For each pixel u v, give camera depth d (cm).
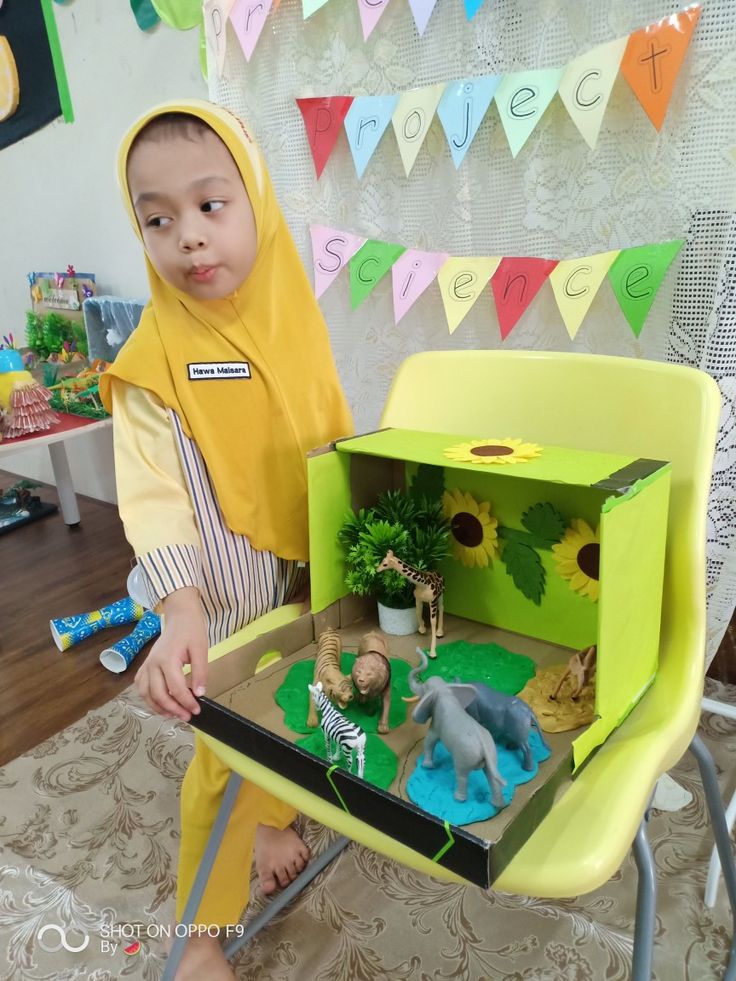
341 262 132
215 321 76
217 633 81
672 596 66
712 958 94
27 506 262
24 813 128
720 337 100
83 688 163
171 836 121
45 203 234
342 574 73
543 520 67
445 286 121
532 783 51
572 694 61
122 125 201
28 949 103
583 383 74
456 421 82
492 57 110
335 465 69
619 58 96
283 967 98
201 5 133
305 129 132
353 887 110
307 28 126
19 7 205
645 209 106
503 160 116
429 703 52
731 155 96
